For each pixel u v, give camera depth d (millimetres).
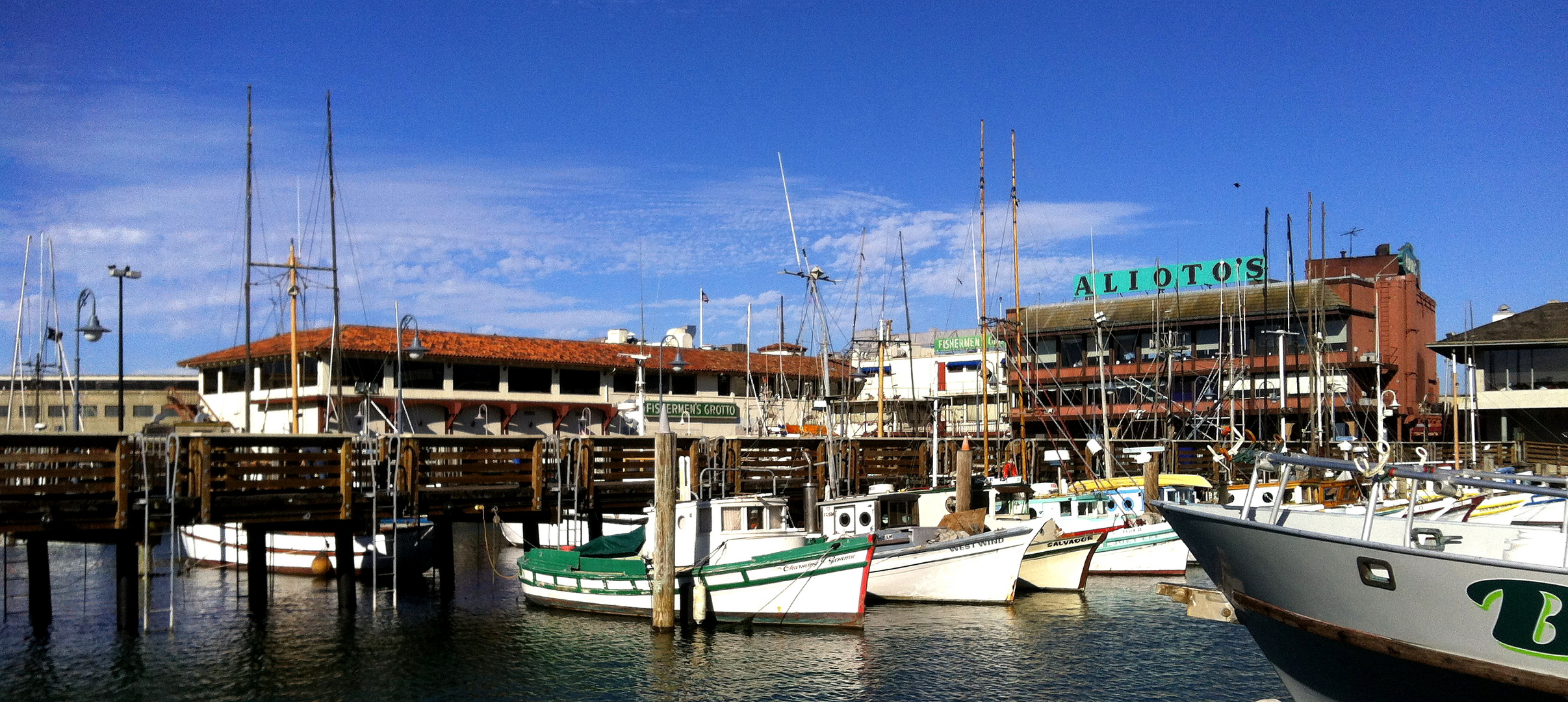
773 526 30469
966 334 87188
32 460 22438
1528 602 13984
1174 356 73750
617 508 32875
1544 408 67562
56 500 22844
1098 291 81688
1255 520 17281
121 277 36438
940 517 36406
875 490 36562
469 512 30078
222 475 25094
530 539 38344
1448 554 14375
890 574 32031
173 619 28750
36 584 27453
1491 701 14797
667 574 27594
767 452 39312
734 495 36531
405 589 35406
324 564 38281
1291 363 71938
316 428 54469
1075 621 29219
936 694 22672
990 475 47219
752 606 28469
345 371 56750
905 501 35594
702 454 35781
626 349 69125
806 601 28000
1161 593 19719
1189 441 53438
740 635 27484
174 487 24219
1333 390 63312
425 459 28656
